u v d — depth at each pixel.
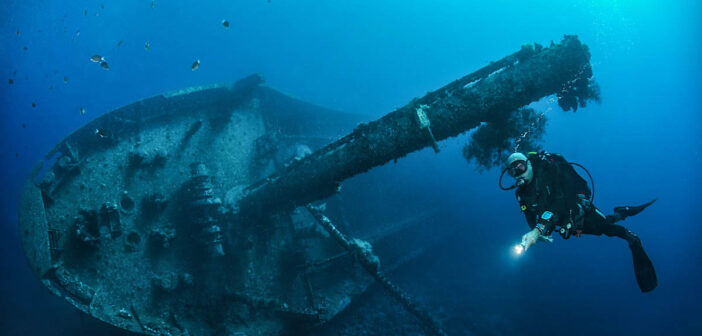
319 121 17.50
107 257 8.22
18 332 12.42
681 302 13.33
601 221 2.30
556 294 14.83
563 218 2.18
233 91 11.77
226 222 10.06
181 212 9.71
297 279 11.75
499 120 5.91
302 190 8.77
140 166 9.27
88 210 8.12
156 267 8.95
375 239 15.22
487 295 15.23
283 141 14.23
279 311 10.41
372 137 6.96
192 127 10.50
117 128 9.11
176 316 8.91
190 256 9.57
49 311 13.96
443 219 21.02
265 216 10.37
